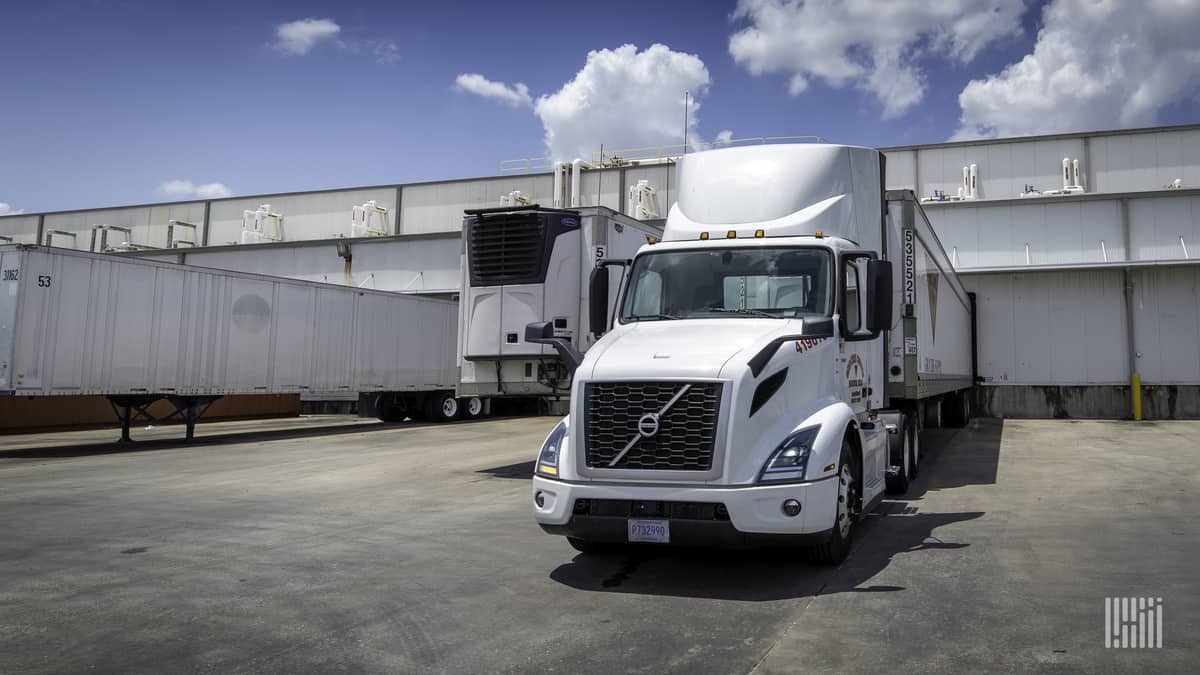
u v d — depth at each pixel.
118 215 45.44
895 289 10.52
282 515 9.02
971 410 24.00
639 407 5.75
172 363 18.19
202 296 18.91
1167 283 23.77
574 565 6.50
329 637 4.70
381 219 38.00
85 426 19.50
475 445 17.91
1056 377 24.52
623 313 7.37
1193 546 6.79
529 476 12.50
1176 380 23.44
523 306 12.13
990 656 4.20
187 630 4.85
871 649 4.36
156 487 11.41
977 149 32.22
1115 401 23.95
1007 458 13.89
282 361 20.88
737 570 6.25
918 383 10.80
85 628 4.89
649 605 5.32
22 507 9.66
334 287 22.53
